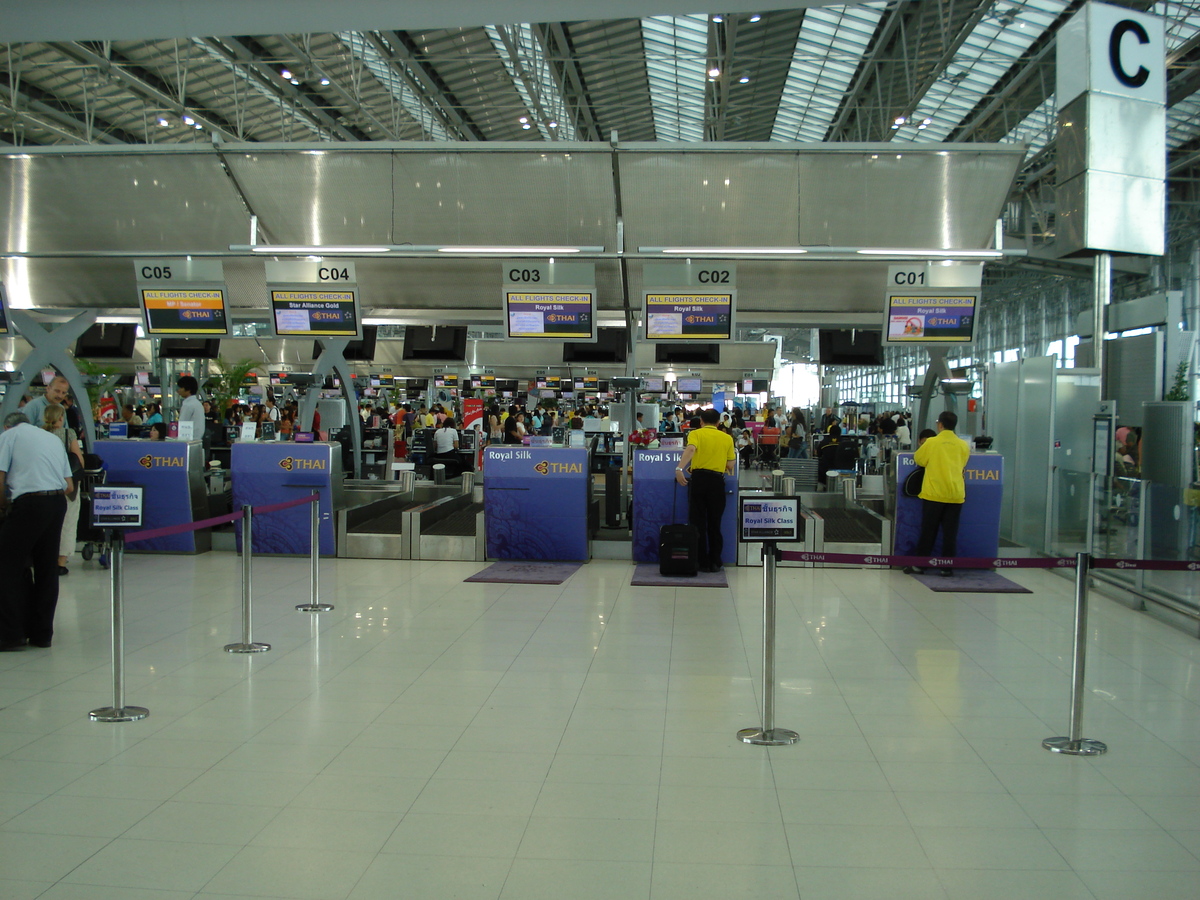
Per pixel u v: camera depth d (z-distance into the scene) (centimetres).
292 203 989
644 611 671
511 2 548
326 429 1516
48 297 1112
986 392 1079
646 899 269
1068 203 725
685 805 334
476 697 464
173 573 816
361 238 1014
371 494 1138
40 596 558
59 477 559
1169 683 493
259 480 915
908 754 386
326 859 294
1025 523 937
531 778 360
